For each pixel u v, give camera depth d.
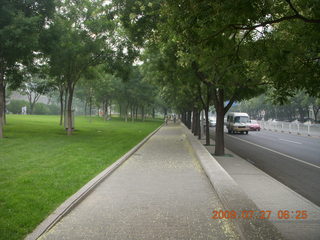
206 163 10.57
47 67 24.55
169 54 13.83
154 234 4.85
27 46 16.97
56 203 6.18
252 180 9.22
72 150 14.38
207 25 5.82
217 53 7.57
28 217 5.25
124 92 54.94
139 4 12.79
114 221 5.43
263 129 51.19
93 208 6.18
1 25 16.84
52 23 20.30
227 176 8.45
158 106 88.75
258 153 16.83
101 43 22.39
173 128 41.84
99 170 9.73
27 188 7.18
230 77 11.54
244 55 7.22
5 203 5.96
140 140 21.08
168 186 8.09
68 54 21.45
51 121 41.78
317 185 9.11
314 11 5.40
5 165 10.00
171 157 13.52
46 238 4.67
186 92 24.84
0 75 18.92
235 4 5.17
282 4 6.34
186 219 5.55
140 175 9.53
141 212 5.93
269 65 6.98
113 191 7.54
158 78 20.67
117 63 22.81
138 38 14.12
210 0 5.37
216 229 5.08
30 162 10.72
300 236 5.02
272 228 4.62
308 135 33.16
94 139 20.69
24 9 18.52
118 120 65.31
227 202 5.96
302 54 6.46
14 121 37.16
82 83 42.62
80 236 4.76
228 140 25.97
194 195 7.20
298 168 12.02
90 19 21.73
